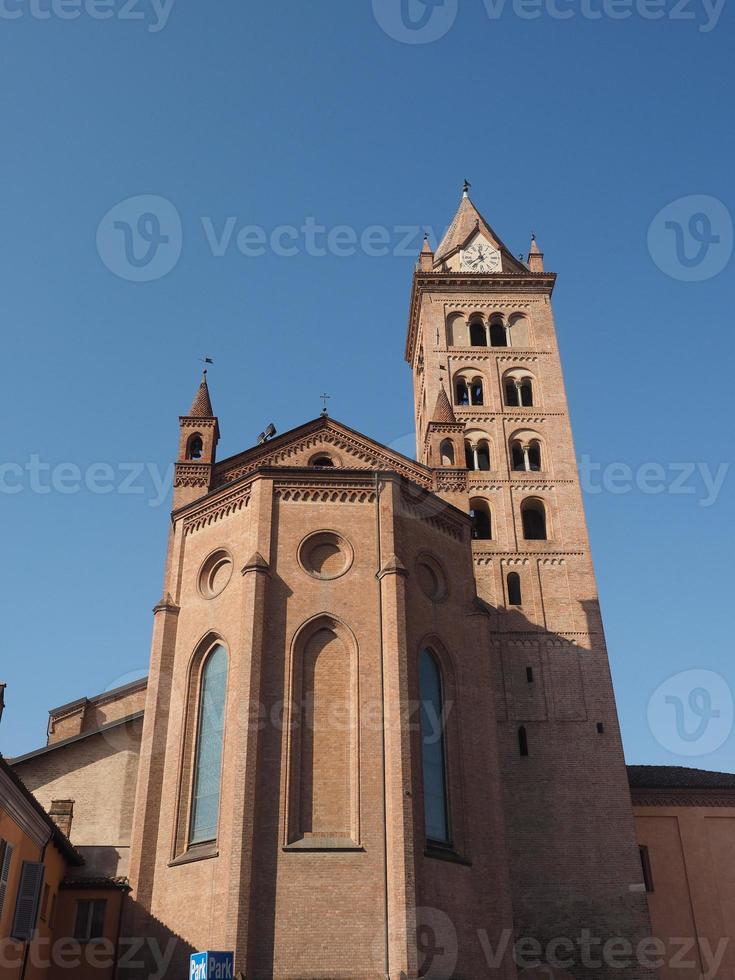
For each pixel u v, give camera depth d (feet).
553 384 219.82
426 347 224.53
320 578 126.11
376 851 109.81
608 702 178.91
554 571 193.88
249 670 116.37
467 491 153.69
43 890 112.16
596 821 166.61
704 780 194.08
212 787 118.83
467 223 250.37
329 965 102.94
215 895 108.06
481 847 122.42
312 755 115.55
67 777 142.31
